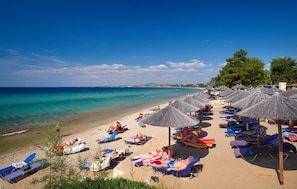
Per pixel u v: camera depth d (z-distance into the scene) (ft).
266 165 21.88
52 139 15.75
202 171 21.33
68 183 14.43
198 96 51.72
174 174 20.58
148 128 51.31
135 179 20.21
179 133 35.24
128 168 22.99
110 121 63.82
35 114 76.74
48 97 176.96
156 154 25.39
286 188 17.19
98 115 75.82
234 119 46.14
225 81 129.29
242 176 19.72
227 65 138.51
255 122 40.01
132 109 93.86
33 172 26.35
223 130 39.40
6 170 25.96
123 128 49.67
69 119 67.15
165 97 185.37
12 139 42.60
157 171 21.71
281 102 16.85
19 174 24.82
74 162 28.60
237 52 134.31
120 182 14.53
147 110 89.20
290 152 24.82
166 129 46.96
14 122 61.00
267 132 36.58
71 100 143.74
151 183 19.13
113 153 29.99
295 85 110.73
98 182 14.53
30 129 51.72
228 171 20.98
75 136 45.70
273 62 148.56
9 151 35.70
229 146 29.01
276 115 15.94
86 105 110.83
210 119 51.34
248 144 26.53
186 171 20.06
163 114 23.77
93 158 30.78
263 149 23.61
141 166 23.38
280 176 17.90
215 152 26.78
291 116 15.53
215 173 20.68
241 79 124.88
